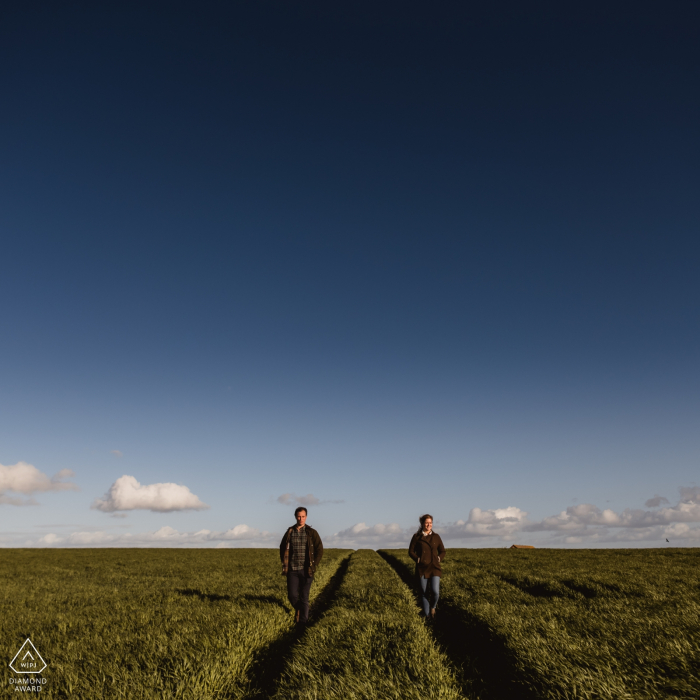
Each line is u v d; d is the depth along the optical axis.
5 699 5.59
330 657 7.18
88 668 6.55
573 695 5.43
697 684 5.59
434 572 10.99
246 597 13.78
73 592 17.06
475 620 9.63
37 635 9.02
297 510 11.46
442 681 6.07
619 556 30.34
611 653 6.77
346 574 19.83
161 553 42.34
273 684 6.82
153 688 5.73
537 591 14.95
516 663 6.48
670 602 11.49
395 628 8.97
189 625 8.92
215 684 6.16
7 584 20.25
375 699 5.48
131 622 9.87
